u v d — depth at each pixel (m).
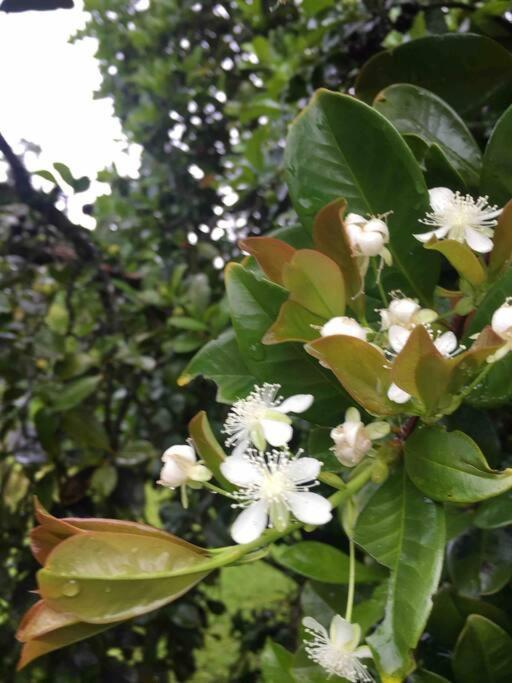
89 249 0.51
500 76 0.27
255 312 0.20
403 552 0.16
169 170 0.68
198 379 0.50
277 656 0.23
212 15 0.68
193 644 0.51
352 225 0.18
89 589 0.14
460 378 0.15
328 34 0.40
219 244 0.61
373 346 0.15
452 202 0.18
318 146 0.20
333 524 0.33
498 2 0.33
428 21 0.37
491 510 0.22
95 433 0.44
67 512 0.46
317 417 0.19
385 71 0.27
